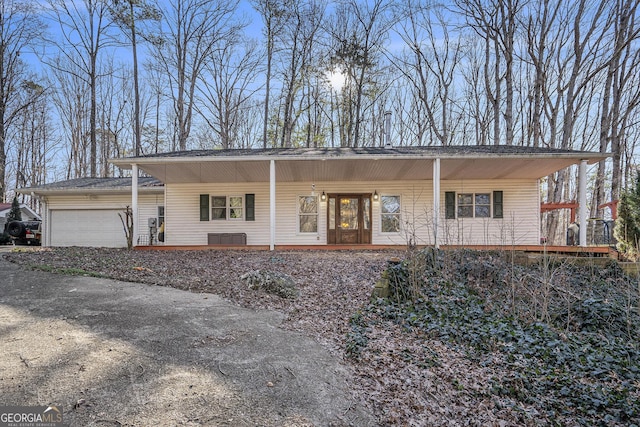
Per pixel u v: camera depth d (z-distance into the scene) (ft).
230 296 17.31
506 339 14.42
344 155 31.12
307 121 72.33
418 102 73.87
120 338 11.39
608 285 22.02
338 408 8.54
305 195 41.96
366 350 12.08
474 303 18.19
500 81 55.21
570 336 15.28
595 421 9.37
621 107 56.29
